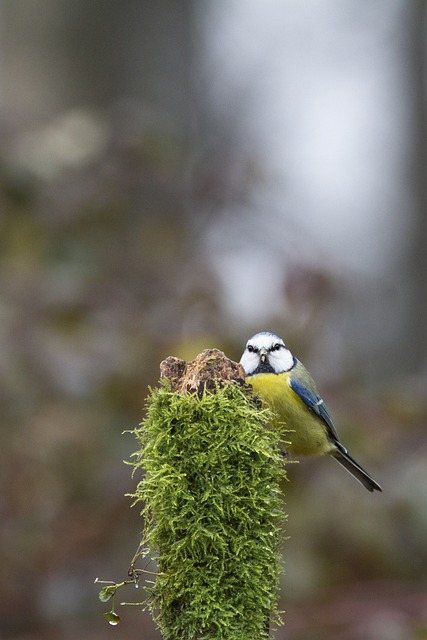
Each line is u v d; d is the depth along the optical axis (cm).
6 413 964
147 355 998
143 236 1114
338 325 1145
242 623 534
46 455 967
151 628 965
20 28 1603
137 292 1055
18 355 961
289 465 1002
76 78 1611
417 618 890
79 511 981
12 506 973
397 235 2136
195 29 1756
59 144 1091
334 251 1344
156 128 1139
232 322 1057
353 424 1009
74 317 1010
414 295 1998
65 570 977
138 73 1659
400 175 2141
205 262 1097
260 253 1141
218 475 539
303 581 943
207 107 1797
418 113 2047
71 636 955
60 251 1072
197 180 1149
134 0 1672
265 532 546
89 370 968
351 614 900
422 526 952
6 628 968
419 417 1019
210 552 535
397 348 1925
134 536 984
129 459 985
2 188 1073
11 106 1402
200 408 545
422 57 2042
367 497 976
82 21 1628
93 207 1093
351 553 962
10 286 1009
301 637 892
